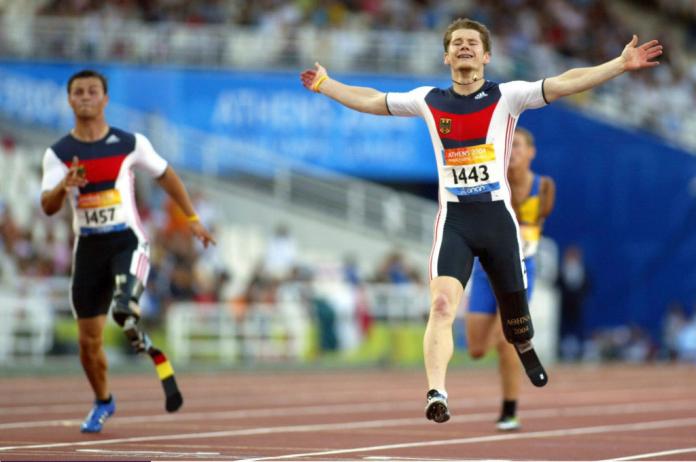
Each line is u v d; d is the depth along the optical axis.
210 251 73.88
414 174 84.25
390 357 73.25
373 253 81.94
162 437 28.69
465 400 45.22
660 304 88.12
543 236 86.81
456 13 95.56
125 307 27.39
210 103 82.12
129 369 65.69
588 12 104.25
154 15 84.81
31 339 65.06
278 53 84.12
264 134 82.69
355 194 83.25
